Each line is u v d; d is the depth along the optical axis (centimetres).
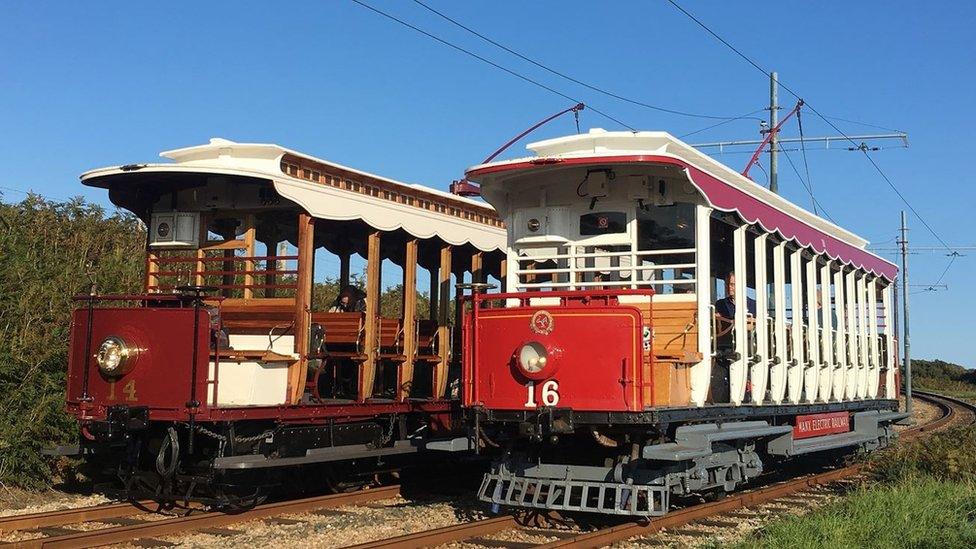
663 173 991
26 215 1461
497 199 1082
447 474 1422
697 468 981
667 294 1001
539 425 908
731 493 1229
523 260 1074
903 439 2158
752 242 1124
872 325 1681
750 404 1079
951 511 961
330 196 1110
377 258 1187
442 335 1326
